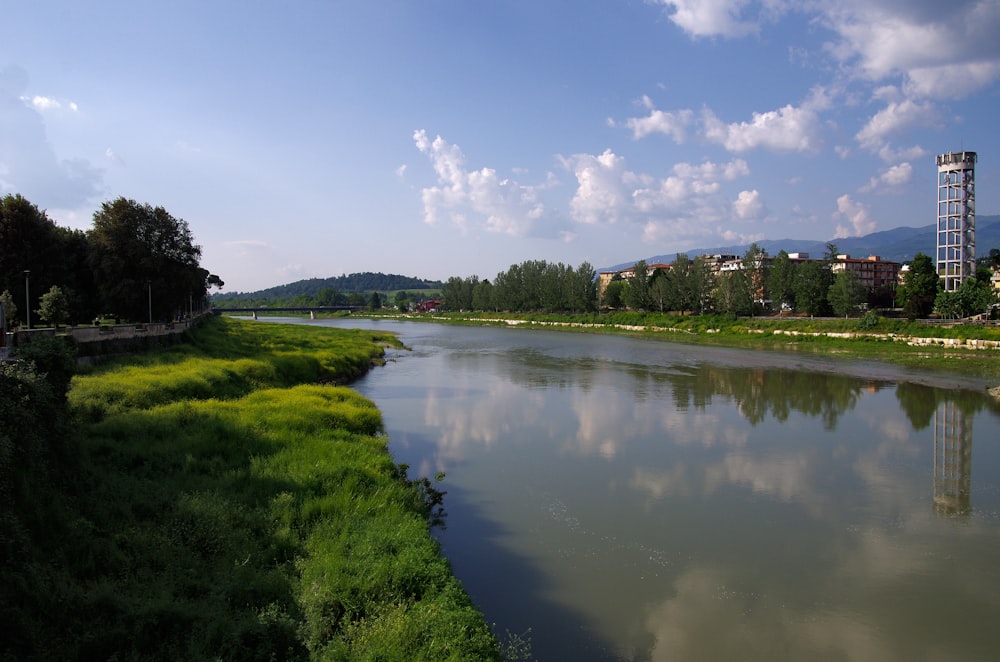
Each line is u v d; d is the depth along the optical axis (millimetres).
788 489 21516
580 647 12336
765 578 15234
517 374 50969
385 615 11273
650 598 14258
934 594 14477
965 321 74125
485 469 23781
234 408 27469
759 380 46281
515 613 13547
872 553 16594
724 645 12492
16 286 45906
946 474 23109
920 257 89062
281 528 14875
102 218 52062
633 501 20375
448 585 12891
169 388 29344
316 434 24234
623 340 89875
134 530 13234
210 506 15211
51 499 13375
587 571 15500
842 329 76750
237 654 9523
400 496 18219
